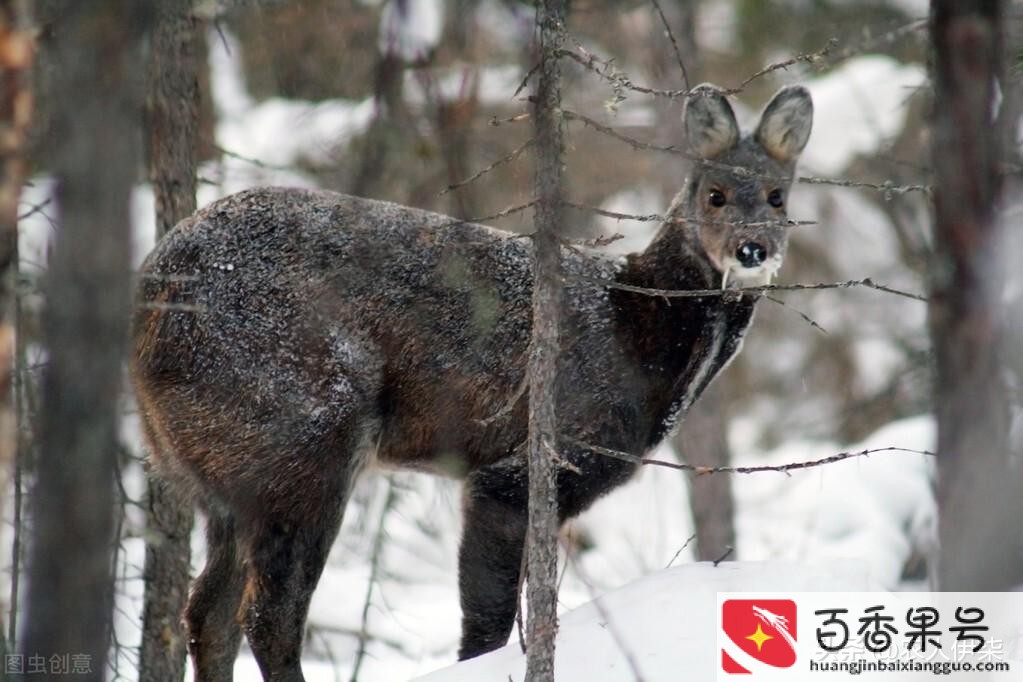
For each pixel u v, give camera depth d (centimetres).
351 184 1238
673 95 826
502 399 1155
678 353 1201
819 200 2442
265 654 1079
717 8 2431
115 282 656
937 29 763
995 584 767
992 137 755
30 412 1027
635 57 2050
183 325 1074
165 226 1217
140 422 1102
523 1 1215
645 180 2034
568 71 1569
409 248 1150
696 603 984
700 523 1777
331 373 1095
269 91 2125
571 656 943
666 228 1223
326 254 1116
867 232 2448
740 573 1022
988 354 754
